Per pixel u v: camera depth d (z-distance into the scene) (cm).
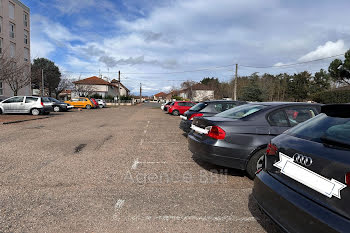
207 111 700
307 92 4584
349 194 149
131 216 255
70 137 746
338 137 179
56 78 4472
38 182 351
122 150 577
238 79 5156
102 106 3562
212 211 271
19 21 2994
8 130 870
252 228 238
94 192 318
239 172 415
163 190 330
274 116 382
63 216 252
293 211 176
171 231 228
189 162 475
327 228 149
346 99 2242
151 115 1959
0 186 332
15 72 1927
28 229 226
